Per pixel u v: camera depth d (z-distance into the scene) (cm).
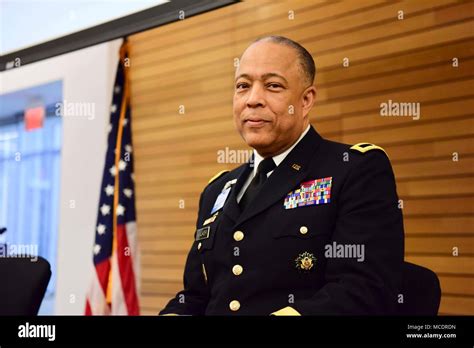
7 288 170
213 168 374
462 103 276
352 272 124
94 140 431
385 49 303
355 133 311
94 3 432
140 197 412
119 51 416
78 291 428
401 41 298
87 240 427
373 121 304
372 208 130
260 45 146
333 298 120
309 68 148
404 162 293
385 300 122
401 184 294
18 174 579
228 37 372
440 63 284
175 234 390
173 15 354
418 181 288
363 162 136
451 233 277
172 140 398
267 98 142
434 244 281
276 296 134
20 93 509
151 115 412
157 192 403
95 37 386
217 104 376
